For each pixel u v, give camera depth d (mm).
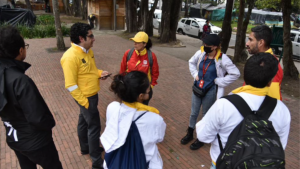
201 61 3041
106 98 5258
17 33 1724
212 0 39219
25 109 1720
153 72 3275
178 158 3227
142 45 3021
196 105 3297
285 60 7059
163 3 12414
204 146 3516
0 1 27156
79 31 2344
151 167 1662
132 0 15172
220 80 2857
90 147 2723
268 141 1266
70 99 5086
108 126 1666
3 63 1694
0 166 2945
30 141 1877
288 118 1491
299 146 3596
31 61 8281
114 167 1582
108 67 7836
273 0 19500
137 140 1586
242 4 8398
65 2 28781
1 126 3934
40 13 30656
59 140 3539
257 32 2150
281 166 1194
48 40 12750
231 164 1296
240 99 1438
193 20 17891
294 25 27219
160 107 4898
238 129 1380
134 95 1564
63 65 2387
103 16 17266
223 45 9250
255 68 1396
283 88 6309
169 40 13227
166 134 3834
